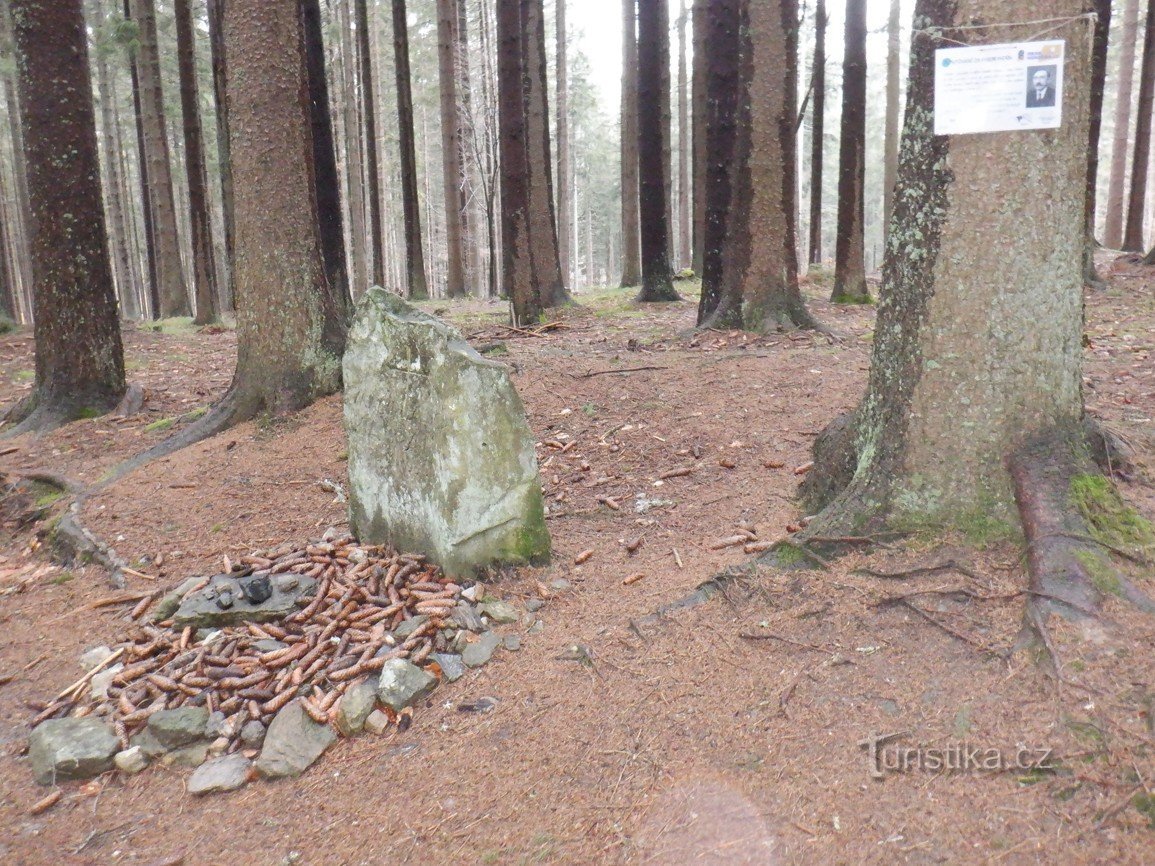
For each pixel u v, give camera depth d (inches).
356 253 1000.9
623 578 173.6
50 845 119.4
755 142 359.6
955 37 138.7
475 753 126.8
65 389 329.4
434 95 1331.2
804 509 186.2
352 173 977.5
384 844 112.0
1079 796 95.7
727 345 346.0
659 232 577.6
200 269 633.6
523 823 110.6
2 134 1256.2
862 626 132.5
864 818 99.2
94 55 933.8
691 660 136.2
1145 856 87.1
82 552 217.2
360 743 135.6
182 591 181.5
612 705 130.0
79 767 133.8
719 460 228.1
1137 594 120.6
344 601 166.2
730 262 376.5
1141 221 687.7
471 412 171.9
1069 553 126.7
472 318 576.7
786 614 140.5
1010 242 140.3
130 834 121.1
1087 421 153.9
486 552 175.6
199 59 1008.2
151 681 152.3
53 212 321.7
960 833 94.7
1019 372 142.6
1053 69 134.8
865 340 348.8
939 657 122.1
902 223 151.8
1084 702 106.1
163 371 427.2
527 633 157.6
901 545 145.3
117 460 285.0
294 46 289.1
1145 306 413.1
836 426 193.2
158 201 711.1
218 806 125.8
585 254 2564.0
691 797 108.1
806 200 1765.5
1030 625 119.6
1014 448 143.6
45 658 170.4
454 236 864.3
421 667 148.7
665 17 700.0
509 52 482.0
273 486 243.8
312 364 292.8
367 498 195.3
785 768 109.3
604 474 233.3
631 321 487.8
